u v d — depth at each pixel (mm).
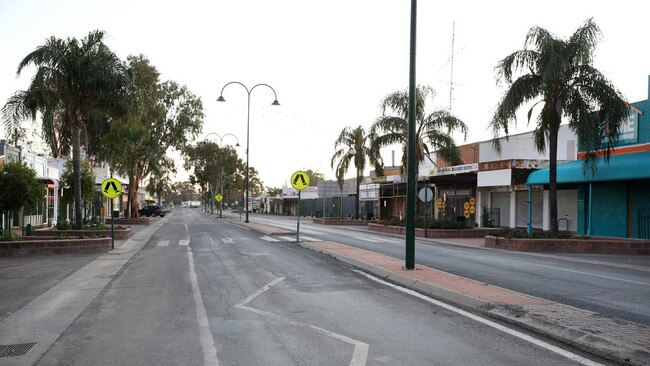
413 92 13375
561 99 21016
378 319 8102
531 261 17156
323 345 6648
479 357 6121
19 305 9242
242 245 21953
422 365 5836
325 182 55781
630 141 24250
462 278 11633
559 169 25766
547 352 6324
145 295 10203
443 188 41719
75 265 15125
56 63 22500
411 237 13195
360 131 45969
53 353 6340
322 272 13516
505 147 34812
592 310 8852
